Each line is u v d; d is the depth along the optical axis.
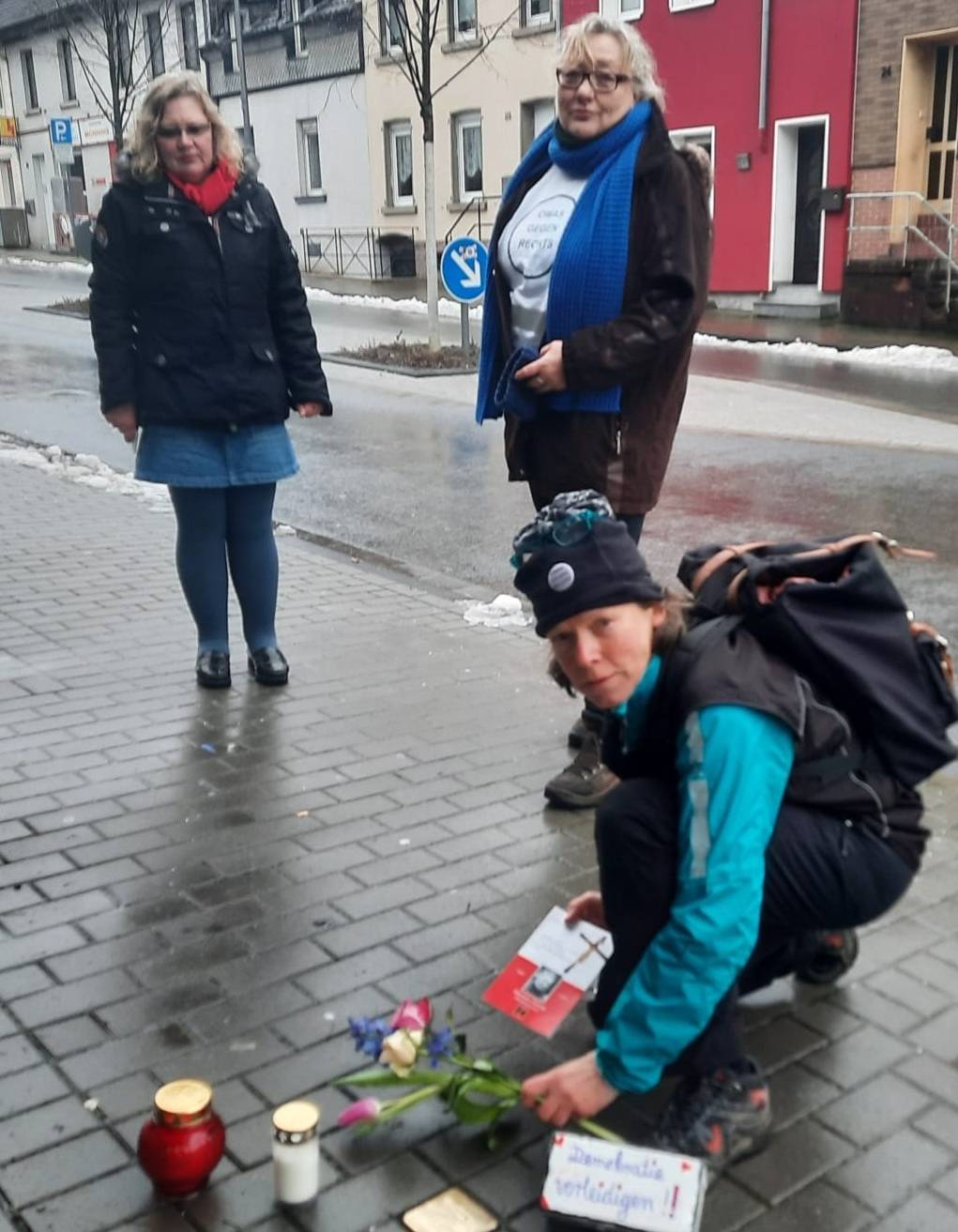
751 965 2.67
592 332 3.76
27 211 41.91
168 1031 2.87
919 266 19.00
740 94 21.23
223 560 5.06
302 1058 2.78
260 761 4.37
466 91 26.22
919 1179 2.41
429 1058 2.61
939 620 6.12
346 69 28.88
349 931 3.28
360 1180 2.41
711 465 10.01
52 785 4.18
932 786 4.15
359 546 7.77
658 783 2.50
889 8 18.91
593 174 3.87
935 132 19.45
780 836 2.43
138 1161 2.43
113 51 26.94
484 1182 2.41
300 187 31.38
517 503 8.94
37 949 3.21
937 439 10.96
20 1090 2.67
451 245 15.25
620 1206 2.25
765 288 21.62
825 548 2.47
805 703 2.34
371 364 16.36
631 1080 2.30
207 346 4.72
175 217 4.64
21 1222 2.31
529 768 4.30
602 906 2.68
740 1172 2.43
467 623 5.93
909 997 2.98
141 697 4.96
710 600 2.52
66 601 6.20
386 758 4.39
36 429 11.91
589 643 2.37
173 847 3.75
